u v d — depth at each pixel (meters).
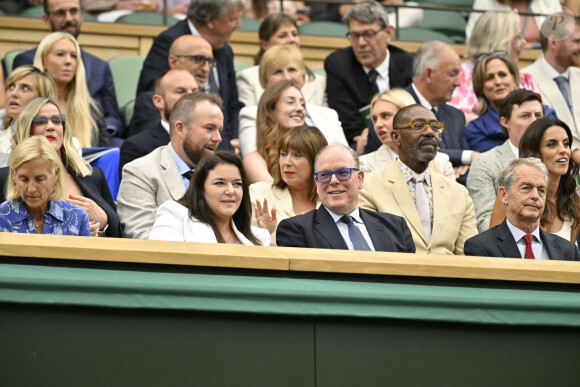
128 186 12.39
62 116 12.39
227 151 10.73
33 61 16.14
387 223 11.21
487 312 8.90
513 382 8.95
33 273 8.19
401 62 17.62
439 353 8.83
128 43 19.41
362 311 8.64
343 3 20.61
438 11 20.47
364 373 8.66
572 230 13.06
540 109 14.17
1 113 15.67
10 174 10.58
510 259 9.27
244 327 8.49
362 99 17.20
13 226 10.40
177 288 8.37
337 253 8.89
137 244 8.51
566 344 9.12
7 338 8.11
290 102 14.05
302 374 8.54
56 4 16.80
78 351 8.20
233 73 16.95
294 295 8.54
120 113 17.28
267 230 11.28
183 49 15.71
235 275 8.57
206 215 10.55
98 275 8.30
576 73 18.25
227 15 16.55
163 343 8.34
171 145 12.68
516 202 11.41
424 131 12.50
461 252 12.50
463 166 15.09
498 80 16.28
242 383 8.42
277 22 17.83
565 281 9.14
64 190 10.74
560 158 13.02
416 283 8.93
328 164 10.93
